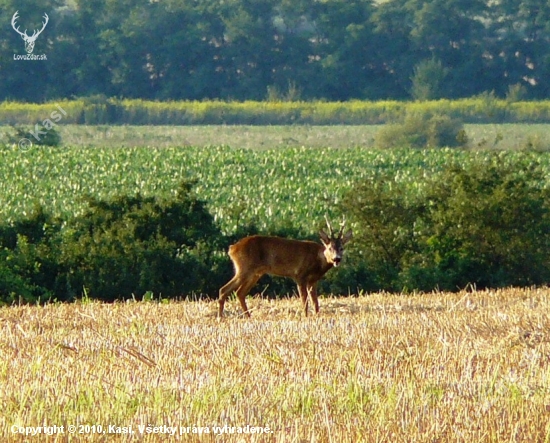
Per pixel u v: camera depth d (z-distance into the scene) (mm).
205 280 78375
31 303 71438
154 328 42312
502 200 81188
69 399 27328
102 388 28656
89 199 84000
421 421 25469
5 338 39406
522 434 24406
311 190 134000
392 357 33719
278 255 48250
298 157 170125
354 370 31422
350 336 38531
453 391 28969
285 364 32656
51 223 85438
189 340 38062
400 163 165875
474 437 24188
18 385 29328
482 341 37375
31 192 130750
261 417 26078
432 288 77688
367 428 24859
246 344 36844
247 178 148375
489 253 81875
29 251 77000
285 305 52812
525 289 63469
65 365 32750
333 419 25828
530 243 81688
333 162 165375
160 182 141375
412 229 84875
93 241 78750
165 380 30109
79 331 42344
